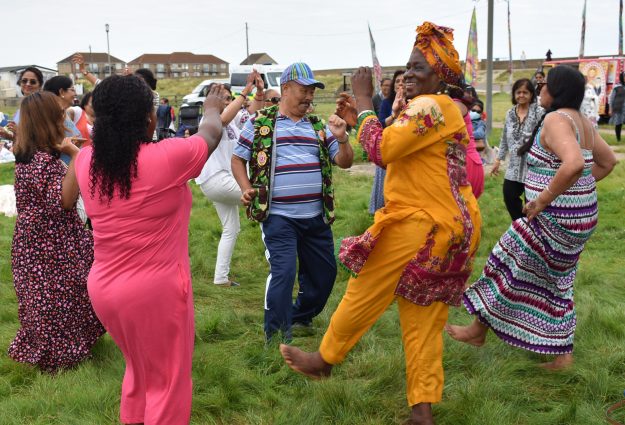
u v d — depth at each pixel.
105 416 3.81
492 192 11.24
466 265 3.68
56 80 6.25
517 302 4.50
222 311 5.56
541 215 4.31
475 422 3.67
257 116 5.01
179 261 3.23
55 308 4.50
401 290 3.61
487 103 20.36
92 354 4.73
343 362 4.53
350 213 9.74
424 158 3.53
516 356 4.63
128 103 3.02
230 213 6.52
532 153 4.50
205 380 4.21
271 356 4.62
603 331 4.96
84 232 4.66
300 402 4.01
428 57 3.57
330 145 5.04
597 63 26.41
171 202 3.13
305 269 5.24
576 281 6.22
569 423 3.76
